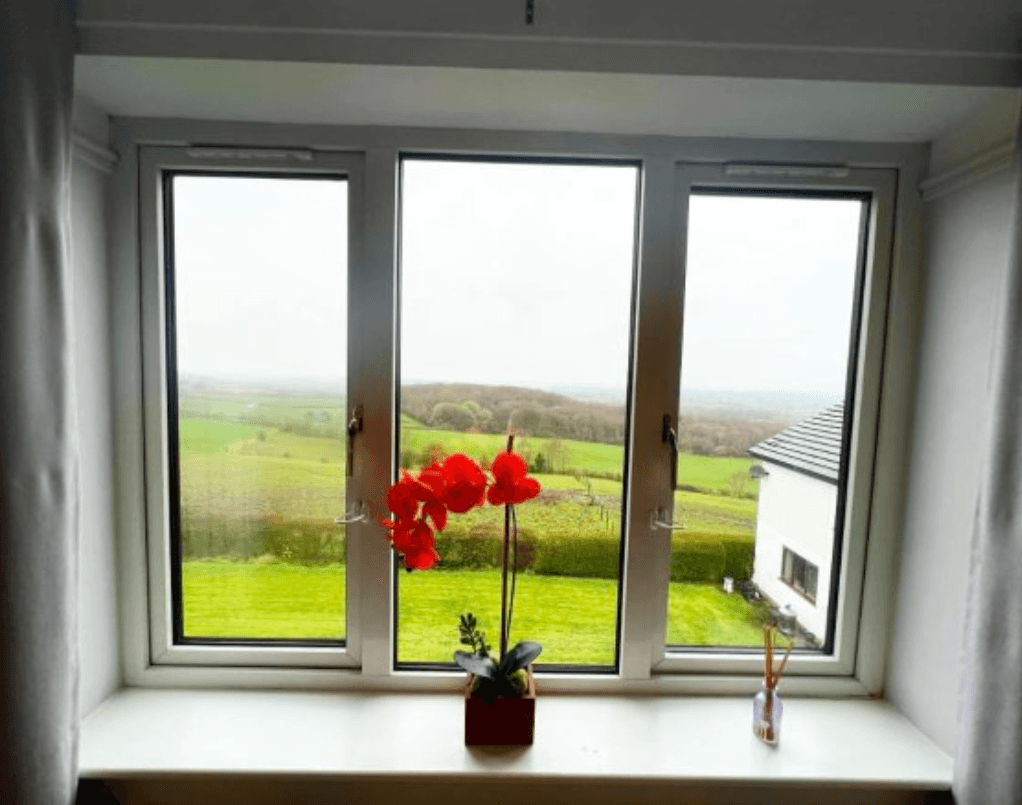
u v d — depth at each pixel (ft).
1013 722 2.40
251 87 2.97
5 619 2.33
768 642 3.20
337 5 2.68
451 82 2.87
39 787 2.44
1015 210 2.44
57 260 2.45
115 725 3.19
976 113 3.01
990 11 2.70
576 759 2.99
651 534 3.58
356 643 3.65
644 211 3.43
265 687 3.61
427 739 3.14
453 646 3.68
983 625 2.53
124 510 3.48
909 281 3.45
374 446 3.51
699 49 2.73
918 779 2.90
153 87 2.98
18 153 2.31
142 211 3.40
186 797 2.91
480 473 2.93
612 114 3.18
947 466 3.14
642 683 3.64
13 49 2.28
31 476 2.38
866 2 2.71
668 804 2.95
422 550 2.82
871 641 3.65
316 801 2.93
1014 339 2.44
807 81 2.77
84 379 3.16
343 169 3.43
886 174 3.45
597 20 2.71
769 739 3.15
